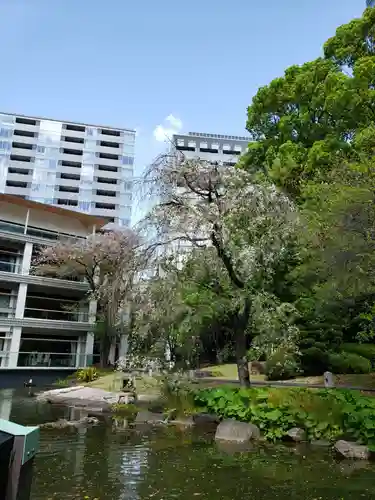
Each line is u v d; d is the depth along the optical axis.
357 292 12.16
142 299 11.47
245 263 10.68
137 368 12.46
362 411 7.87
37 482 5.37
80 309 29.66
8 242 27.59
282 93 22.66
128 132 63.88
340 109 18.25
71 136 61.41
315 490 5.34
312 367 17.64
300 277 14.72
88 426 9.81
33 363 25.83
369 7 19.52
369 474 6.08
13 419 10.81
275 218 11.31
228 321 13.25
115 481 5.52
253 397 9.50
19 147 59.00
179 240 11.29
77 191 59.22
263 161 23.22
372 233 10.20
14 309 26.56
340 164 12.59
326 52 21.69
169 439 8.43
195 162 11.30
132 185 11.57
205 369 21.27
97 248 24.55
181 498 4.94
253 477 5.87
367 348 17.95
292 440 8.27
